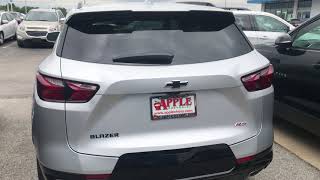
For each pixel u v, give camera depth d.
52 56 3.13
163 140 2.94
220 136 3.06
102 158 2.86
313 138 5.33
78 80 2.84
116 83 2.82
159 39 3.13
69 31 3.15
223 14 3.40
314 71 4.53
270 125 3.35
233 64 3.13
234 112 3.11
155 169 2.93
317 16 4.91
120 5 3.45
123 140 2.89
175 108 2.96
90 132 2.86
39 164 3.20
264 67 3.27
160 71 2.92
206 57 3.12
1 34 20.31
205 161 3.03
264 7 42.09
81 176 2.87
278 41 5.09
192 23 3.30
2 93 8.50
